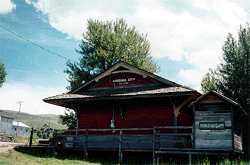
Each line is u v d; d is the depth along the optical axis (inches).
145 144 645.9
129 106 697.6
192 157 555.2
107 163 574.9
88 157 644.1
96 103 745.6
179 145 614.9
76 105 756.6
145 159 604.4
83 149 645.3
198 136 521.7
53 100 724.7
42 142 1027.3
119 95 660.7
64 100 718.5
